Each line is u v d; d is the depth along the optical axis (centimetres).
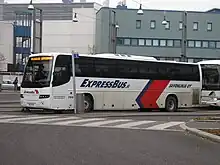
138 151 1158
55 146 1209
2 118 2119
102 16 6781
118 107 2817
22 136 1425
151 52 6900
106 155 1076
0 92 5038
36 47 4741
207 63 3297
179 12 6962
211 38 7019
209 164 988
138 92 2911
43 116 2305
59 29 7988
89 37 7825
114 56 2814
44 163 942
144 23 6888
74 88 2541
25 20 8288
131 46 6856
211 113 2931
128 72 2870
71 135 1490
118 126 1862
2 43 8125
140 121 2142
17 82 5981
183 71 3167
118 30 6812
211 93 3284
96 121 2077
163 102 3045
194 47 6988
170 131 1709
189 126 1803
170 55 6931
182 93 3153
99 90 2728
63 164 935
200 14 6988
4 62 7631
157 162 996
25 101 2542
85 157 1036
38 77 2498
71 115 2428
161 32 6919
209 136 1452
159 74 3028
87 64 2675
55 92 2486
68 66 2553
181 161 1018
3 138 1365
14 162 948
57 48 7994
